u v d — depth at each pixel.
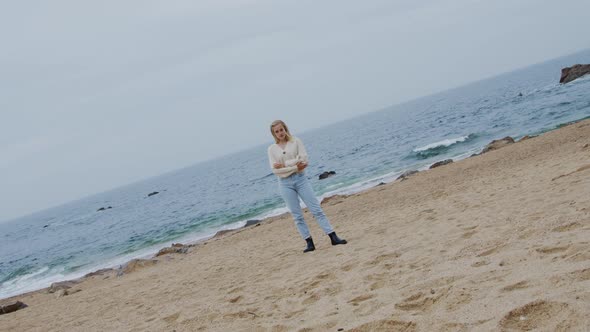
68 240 36.31
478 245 4.34
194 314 4.81
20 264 27.81
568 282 2.68
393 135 52.59
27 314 9.18
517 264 3.36
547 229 4.13
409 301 3.24
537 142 16.20
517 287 2.88
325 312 3.66
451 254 4.33
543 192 6.29
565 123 23.05
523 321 2.41
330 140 87.81
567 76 54.84
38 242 43.47
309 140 120.06
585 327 2.14
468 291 3.06
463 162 16.69
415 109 132.50
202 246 13.61
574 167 7.83
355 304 3.64
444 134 36.38
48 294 12.34
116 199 111.06
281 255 7.62
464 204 7.48
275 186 33.66
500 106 48.94
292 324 3.59
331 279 4.79
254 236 12.70
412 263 4.43
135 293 8.02
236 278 6.70
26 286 18.05
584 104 28.64
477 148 23.56
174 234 22.69
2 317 9.55
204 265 9.28
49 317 8.02
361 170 27.75
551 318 2.35
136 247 21.80
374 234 7.05
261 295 5.01
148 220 34.84
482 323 2.52
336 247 6.68
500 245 4.02
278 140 6.73
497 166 13.48
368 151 40.72
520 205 5.84
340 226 9.70
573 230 3.89
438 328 2.65
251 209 23.95
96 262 20.30
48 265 23.44
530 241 3.91
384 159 30.34
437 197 10.16
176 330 4.39
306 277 5.20
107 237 30.30
